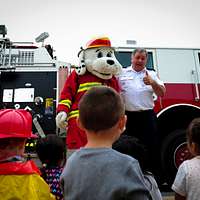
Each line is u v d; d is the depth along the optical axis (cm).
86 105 134
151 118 334
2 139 160
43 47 421
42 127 378
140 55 345
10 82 398
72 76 326
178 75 460
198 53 480
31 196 149
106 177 118
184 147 440
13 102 388
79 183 123
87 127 134
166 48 474
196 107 444
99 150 128
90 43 331
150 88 339
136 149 179
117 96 138
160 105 438
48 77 400
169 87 450
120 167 119
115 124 133
